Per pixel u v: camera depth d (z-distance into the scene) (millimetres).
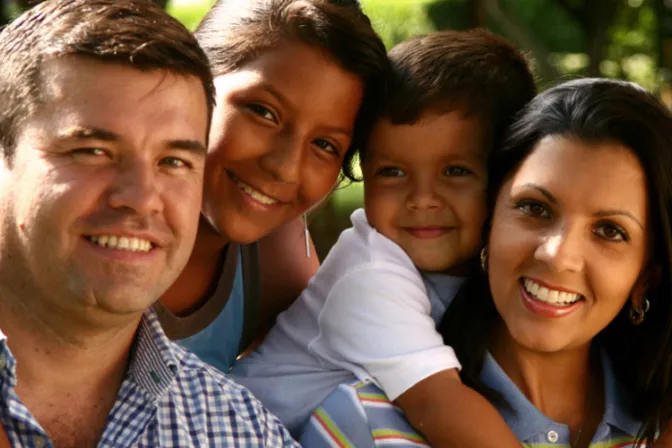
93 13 2510
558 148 2992
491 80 3453
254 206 3424
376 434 3131
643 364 3230
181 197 2541
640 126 2951
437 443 3090
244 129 3340
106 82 2436
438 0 17297
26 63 2469
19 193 2430
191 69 2564
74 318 2465
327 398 3254
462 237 3482
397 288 3312
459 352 3301
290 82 3291
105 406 2643
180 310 3662
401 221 3490
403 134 3424
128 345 2684
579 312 3029
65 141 2406
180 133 2518
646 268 3113
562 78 3496
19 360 2531
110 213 2420
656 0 17000
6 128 2467
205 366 2791
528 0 19891
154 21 2555
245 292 3885
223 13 3523
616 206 2939
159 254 2510
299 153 3352
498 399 3213
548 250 2955
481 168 3441
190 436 2654
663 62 17219
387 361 3172
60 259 2406
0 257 2494
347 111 3400
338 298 3371
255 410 2789
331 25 3309
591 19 15820
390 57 3559
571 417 3275
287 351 3578
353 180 3875
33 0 2801
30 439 2439
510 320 3090
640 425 3252
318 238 8047
